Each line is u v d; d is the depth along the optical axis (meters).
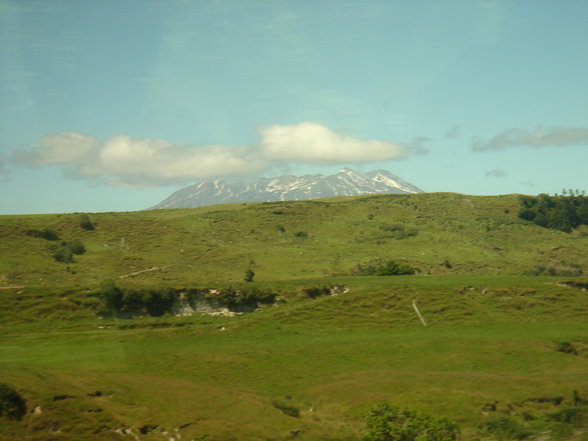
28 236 135.25
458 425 47.28
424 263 144.88
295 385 60.06
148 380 53.25
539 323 81.94
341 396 55.41
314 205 196.75
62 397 44.16
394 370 63.97
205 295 89.25
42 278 110.81
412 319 83.31
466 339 73.38
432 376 60.31
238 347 71.25
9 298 81.94
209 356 66.88
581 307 86.00
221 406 48.31
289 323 82.00
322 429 46.88
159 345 71.75
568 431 46.19
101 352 66.88
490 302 87.56
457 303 86.69
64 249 128.62
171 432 43.09
